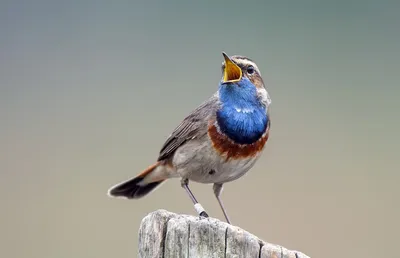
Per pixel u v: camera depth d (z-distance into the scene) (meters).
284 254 8.57
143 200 18.42
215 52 28.55
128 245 17.86
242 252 8.63
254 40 29.05
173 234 8.91
